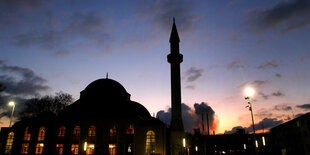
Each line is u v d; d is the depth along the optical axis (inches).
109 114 2060.8
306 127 1806.1
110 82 2364.7
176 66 2193.7
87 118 2022.6
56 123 2049.7
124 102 2230.6
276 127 2522.1
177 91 2103.8
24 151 2017.7
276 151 2215.8
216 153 2935.5
